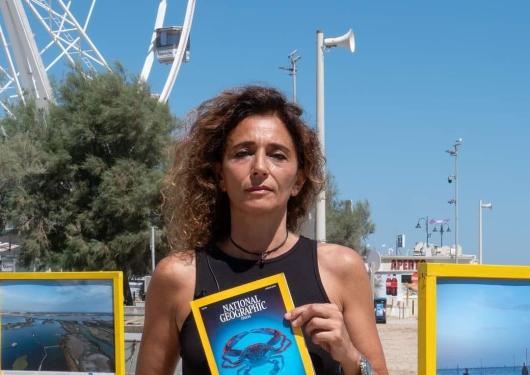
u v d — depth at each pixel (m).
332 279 2.46
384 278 36.97
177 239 2.71
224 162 2.55
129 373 9.12
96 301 6.28
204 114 2.67
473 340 4.27
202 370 2.37
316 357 2.36
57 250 32.12
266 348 2.31
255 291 2.37
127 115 30.98
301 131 2.61
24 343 6.42
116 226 31.22
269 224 2.49
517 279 4.35
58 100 33.12
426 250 71.50
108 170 30.97
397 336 23.02
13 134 32.22
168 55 52.69
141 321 13.83
